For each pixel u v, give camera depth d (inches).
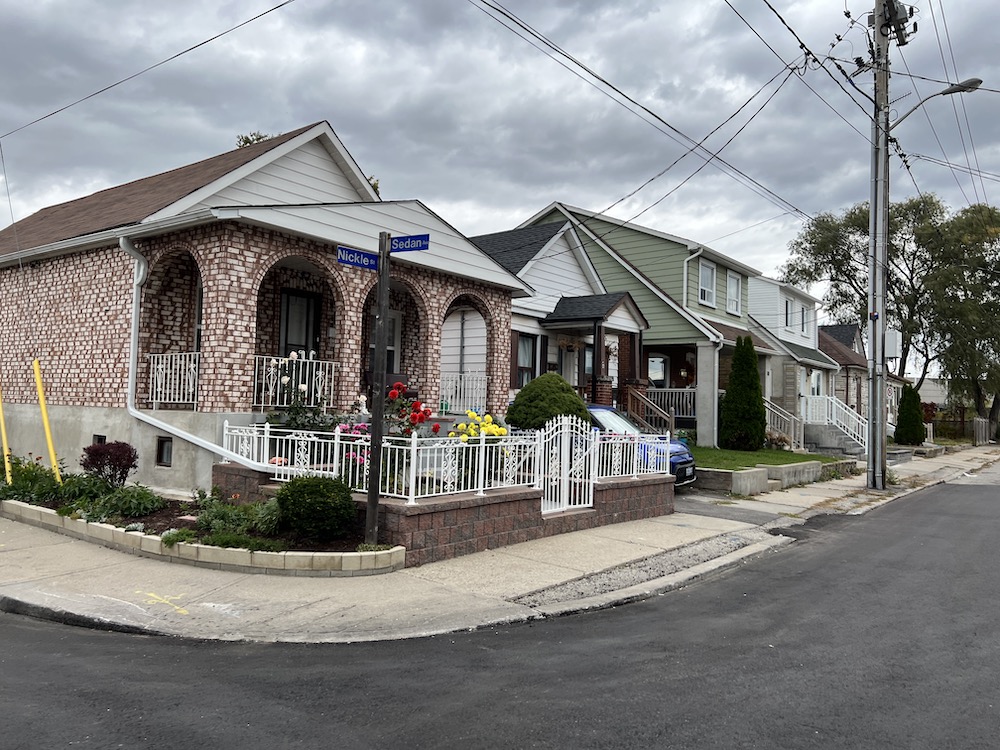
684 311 911.7
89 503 370.6
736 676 196.1
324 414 433.7
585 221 1022.4
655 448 482.9
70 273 497.0
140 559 313.0
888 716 169.6
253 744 152.0
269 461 370.9
